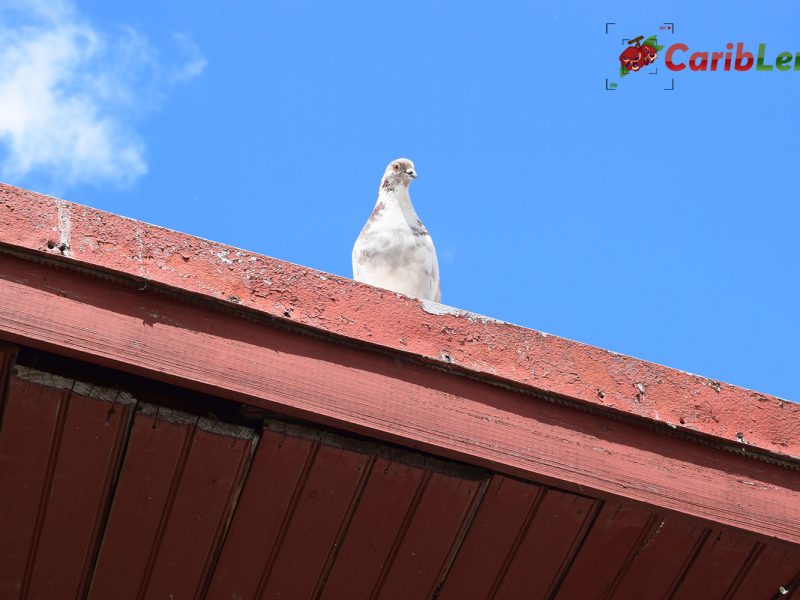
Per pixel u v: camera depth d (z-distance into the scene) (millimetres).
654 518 4117
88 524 4027
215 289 3854
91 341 3670
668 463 4086
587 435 4051
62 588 4137
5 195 3803
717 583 4340
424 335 4016
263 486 4012
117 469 3955
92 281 3770
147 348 3713
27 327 3631
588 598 4359
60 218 3818
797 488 4172
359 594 4223
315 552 4137
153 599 4164
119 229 3861
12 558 4074
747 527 4059
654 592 4363
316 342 3906
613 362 4172
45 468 3934
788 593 4375
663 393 4172
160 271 3824
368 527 4113
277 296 3916
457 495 4074
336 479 4023
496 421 3973
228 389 3732
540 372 4070
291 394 3791
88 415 3857
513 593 4309
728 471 4129
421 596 4262
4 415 3846
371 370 3918
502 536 4180
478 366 4004
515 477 4016
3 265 3707
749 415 4211
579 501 4082
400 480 4039
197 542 4078
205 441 3918
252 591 4180
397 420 3865
